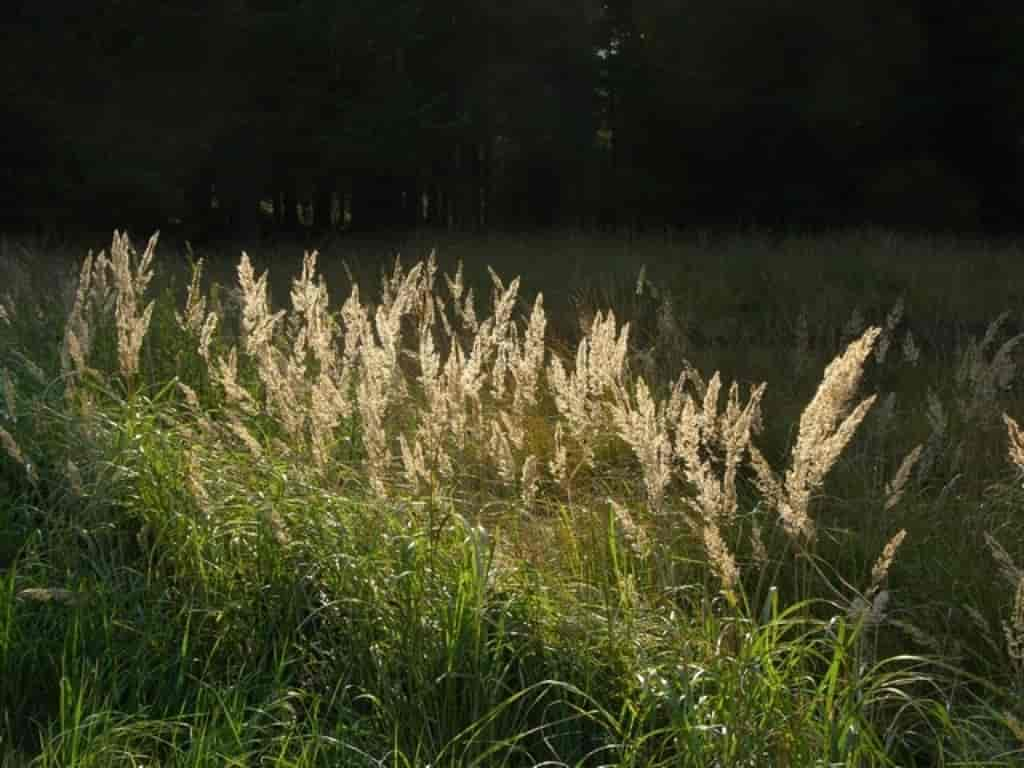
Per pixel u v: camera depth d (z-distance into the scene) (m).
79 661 4.36
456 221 31.36
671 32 25.83
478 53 27.77
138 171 22.38
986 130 24.69
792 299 13.42
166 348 7.41
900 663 4.68
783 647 4.06
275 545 4.77
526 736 4.17
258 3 25.08
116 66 23.33
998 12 23.11
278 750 4.02
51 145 22.44
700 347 11.03
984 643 4.76
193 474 4.99
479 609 4.22
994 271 15.09
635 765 3.94
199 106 23.31
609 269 14.69
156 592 4.75
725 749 3.65
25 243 20.02
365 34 24.50
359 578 4.57
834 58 24.34
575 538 4.95
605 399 6.51
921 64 24.05
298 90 24.58
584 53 27.98
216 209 26.80
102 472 5.12
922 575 5.20
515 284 5.23
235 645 4.59
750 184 26.81
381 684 4.23
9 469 5.64
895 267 14.83
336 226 30.28
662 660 4.21
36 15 22.80
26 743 4.19
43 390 6.29
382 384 4.99
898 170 24.45
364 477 5.27
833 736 3.63
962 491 6.11
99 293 5.95
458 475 5.18
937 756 4.01
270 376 5.12
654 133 28.03
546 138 27.80
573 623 4.35
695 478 4.00
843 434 3.76
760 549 4.12
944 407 8.12
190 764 3.77
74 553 4.89
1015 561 5.17
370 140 24.83
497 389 5.25
